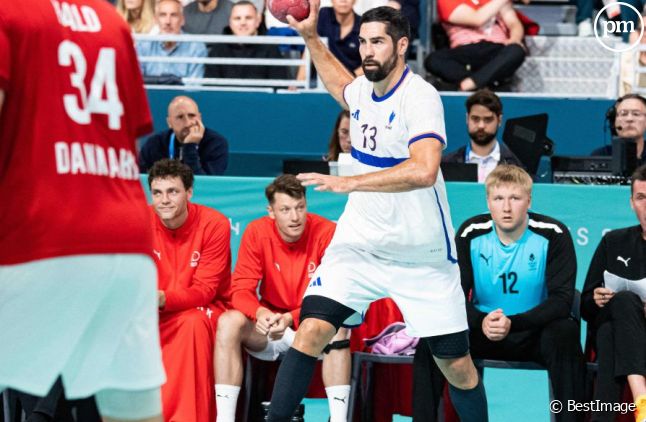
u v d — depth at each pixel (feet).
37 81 25.34
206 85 83.25
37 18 25.44
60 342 25.57
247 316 48.29
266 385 49.93
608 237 48.08
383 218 41.37
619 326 44.73
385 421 50.31
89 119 26.14
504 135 63.82
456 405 44.57
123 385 26.84
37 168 25.27
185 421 45.68
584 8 94.79
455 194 54.49
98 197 26.05
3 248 25.23
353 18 83.05
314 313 41.88
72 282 25.49
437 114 40.09
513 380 54.34
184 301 47.52
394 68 40.78
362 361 47.93
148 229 27.27
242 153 79.71
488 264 48.16
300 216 48.93
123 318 26.55
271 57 82.17
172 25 81.66
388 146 41.24
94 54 26.45
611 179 59.21
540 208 54.54
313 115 80.02
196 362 46.55
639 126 63.77
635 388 44.11
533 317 45.88
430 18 91.91
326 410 53.36
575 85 89.61
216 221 50.03
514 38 85.92
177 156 66.08
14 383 25.45
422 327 42.27
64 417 43.57
